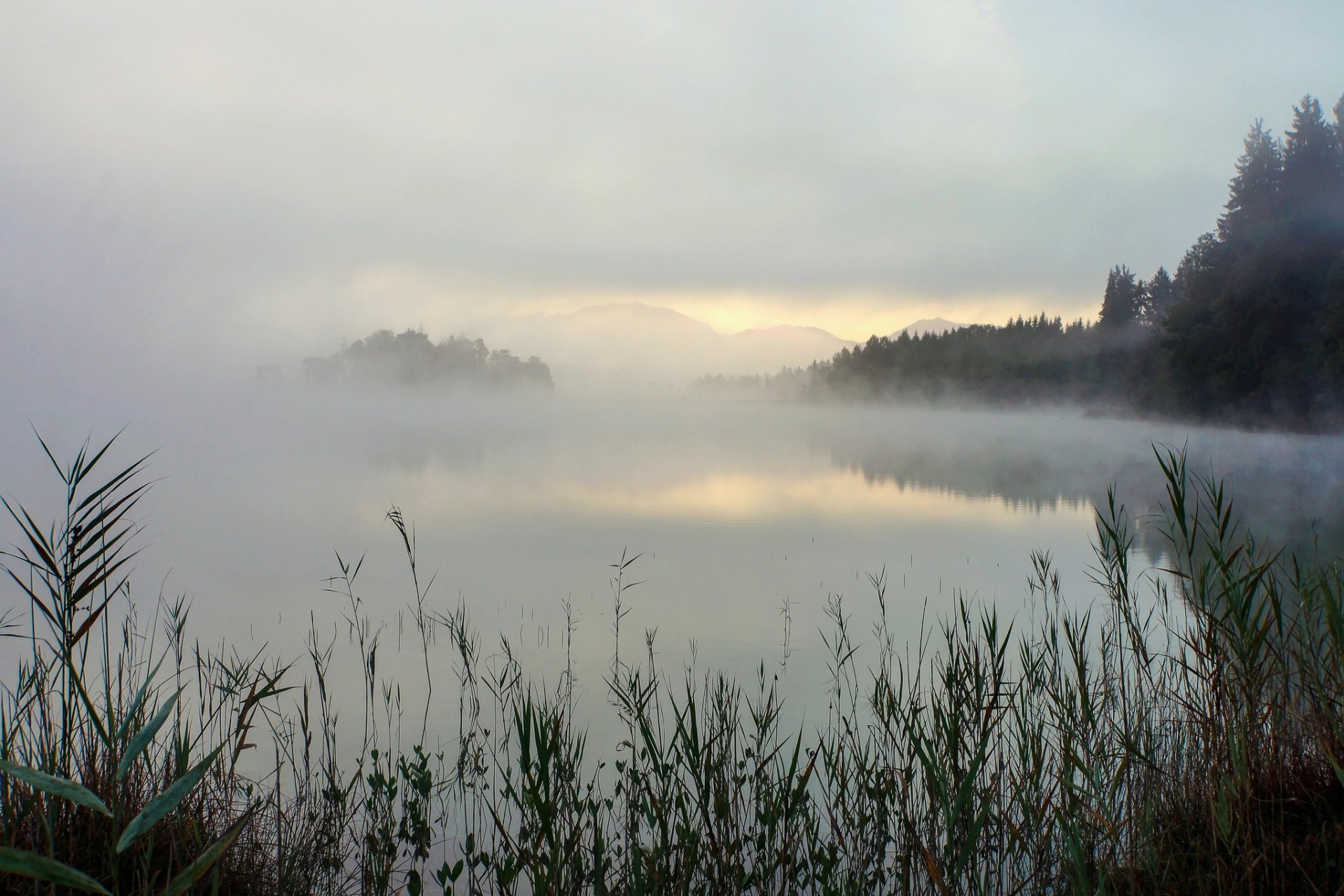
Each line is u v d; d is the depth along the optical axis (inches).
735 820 123.2
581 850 112.1
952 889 100.0
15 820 85.4
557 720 119.1
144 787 109.7
